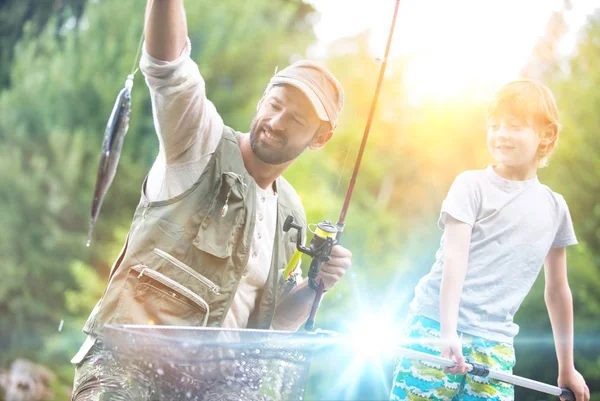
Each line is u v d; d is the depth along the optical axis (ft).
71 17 49.24
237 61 44.14
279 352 8.72
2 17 53.26
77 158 42.96
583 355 27.20
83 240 42.75
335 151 46.96
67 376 40.75
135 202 43.04
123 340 7.93
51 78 44.68
